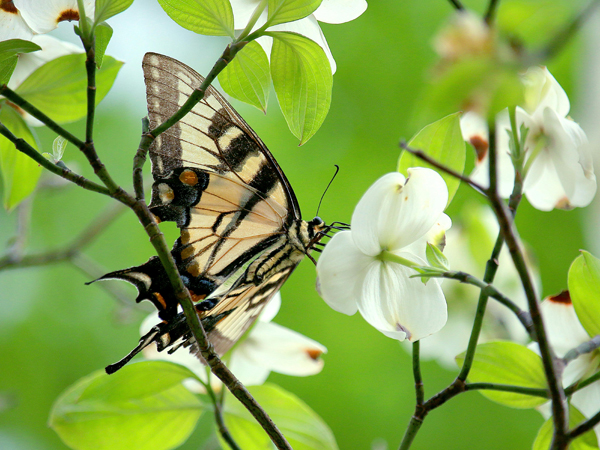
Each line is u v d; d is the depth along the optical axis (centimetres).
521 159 116
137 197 115
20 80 121
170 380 120
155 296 120
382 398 204
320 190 217
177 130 120
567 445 114
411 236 116
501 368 118
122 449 120
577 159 117
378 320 116
